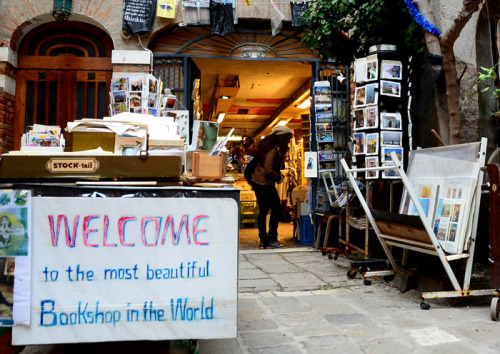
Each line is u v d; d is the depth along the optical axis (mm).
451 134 4348
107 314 2074
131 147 2459
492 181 3176
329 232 6055
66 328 2053
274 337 2781
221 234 2158
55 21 6242
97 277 2074
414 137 5086
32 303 2041
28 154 2188
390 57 4945
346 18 5723
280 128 6449
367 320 3107
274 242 6641
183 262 2127
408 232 3664
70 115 6223
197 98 6570
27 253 2041
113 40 6133
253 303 3613
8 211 2047
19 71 6199
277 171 6477
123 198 2094
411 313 3270
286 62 7520
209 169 2572
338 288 4133
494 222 3133
